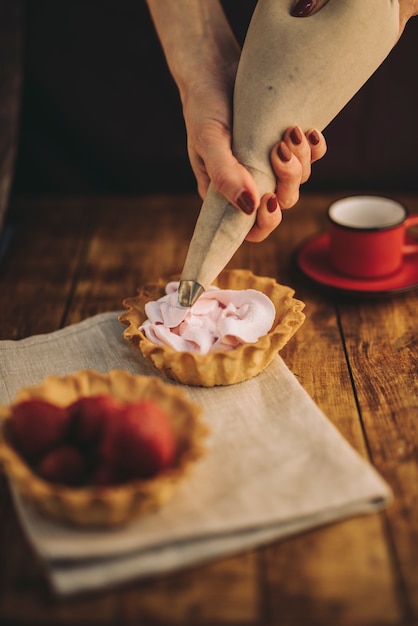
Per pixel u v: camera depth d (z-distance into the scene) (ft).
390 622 1.48
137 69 3.06
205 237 1.95
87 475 1.66
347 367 2.10
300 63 1.93
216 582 1.55
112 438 1.57
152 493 1.54
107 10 2.98
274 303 2.14
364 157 3.14
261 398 1.93
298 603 1.51
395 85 3.01
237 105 1.98
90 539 1.55
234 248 1.97
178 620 1.50
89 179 3.26
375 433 1.88
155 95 3.10
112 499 1.52
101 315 2.25
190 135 2.15
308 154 1.97
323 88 1.94
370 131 3.09
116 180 3.25
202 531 1.56
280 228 2.80
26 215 2.97
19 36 2.90
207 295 2.09
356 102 3.04
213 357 1.92
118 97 3.11
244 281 2.20
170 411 1.73
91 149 3.21
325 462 1.72
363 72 1.97
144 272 2.57
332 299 2.40
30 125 3.18
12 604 1.53
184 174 3.23
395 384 2.03
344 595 1.53
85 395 1.82
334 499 1.63
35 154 3.22
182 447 1.66
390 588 1.53
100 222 2.90
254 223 2.02
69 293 2.48
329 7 1.95
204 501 1.64
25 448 1.63
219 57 2.19
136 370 2.06
